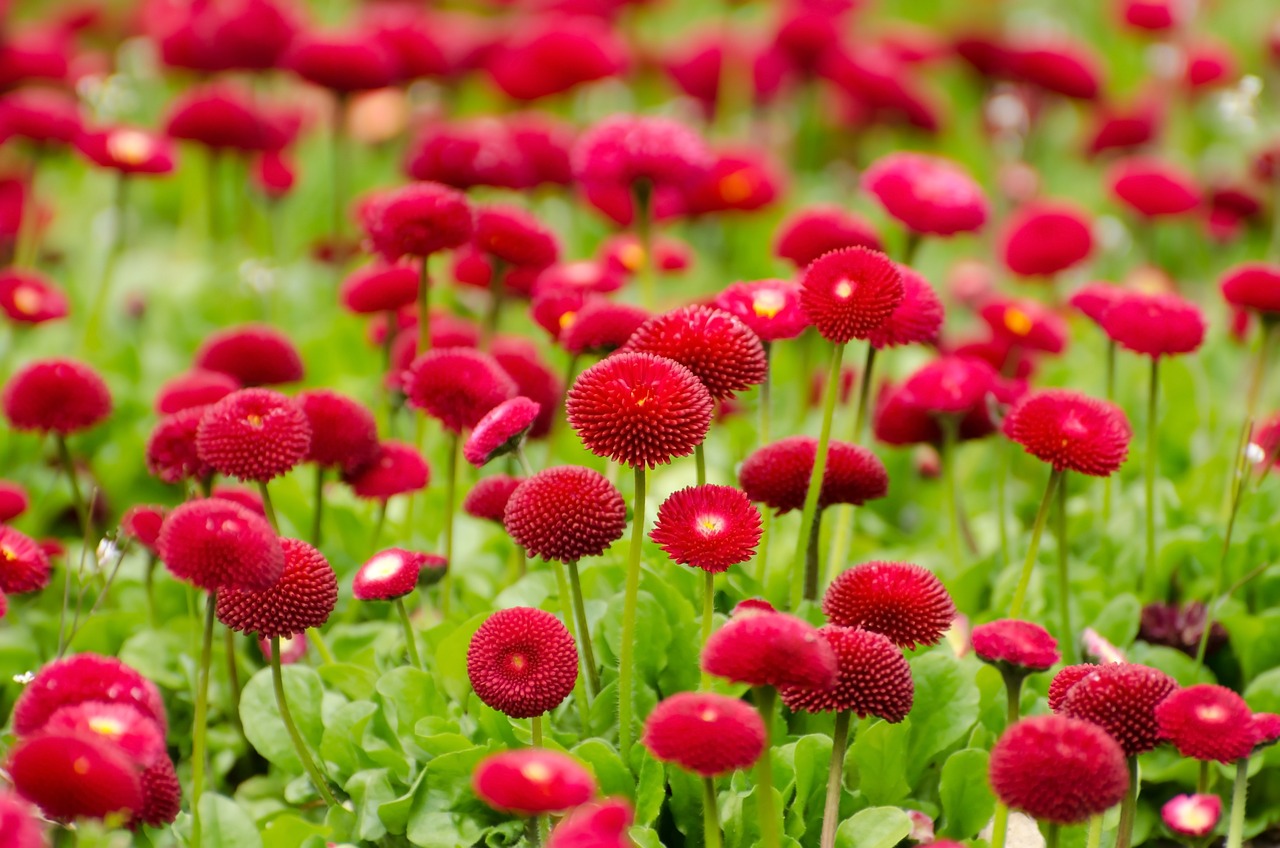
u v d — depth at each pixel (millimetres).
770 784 1066
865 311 1125
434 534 1321
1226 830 1194
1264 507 1325
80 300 1675
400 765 1152
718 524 1097
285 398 1138
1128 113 2000
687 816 1143
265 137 1694
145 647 1225
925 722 1164
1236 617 1243
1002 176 1999
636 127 1354
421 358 1213
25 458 1417
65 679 1084
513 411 1147
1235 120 1743
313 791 1169
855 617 1106
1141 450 1400
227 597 1106
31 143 1600
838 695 1077
